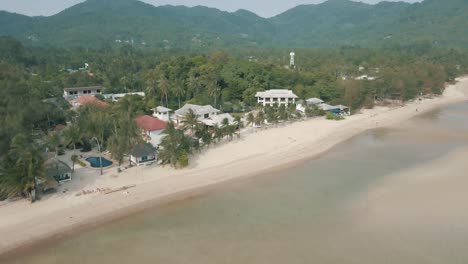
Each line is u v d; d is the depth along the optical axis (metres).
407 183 60.59
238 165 70.06
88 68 199.12
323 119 115.31
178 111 105.62
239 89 134.38
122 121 76.38
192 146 72.94
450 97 165.12
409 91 149.25
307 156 77.00
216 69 137.38
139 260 39.28
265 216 49.34
